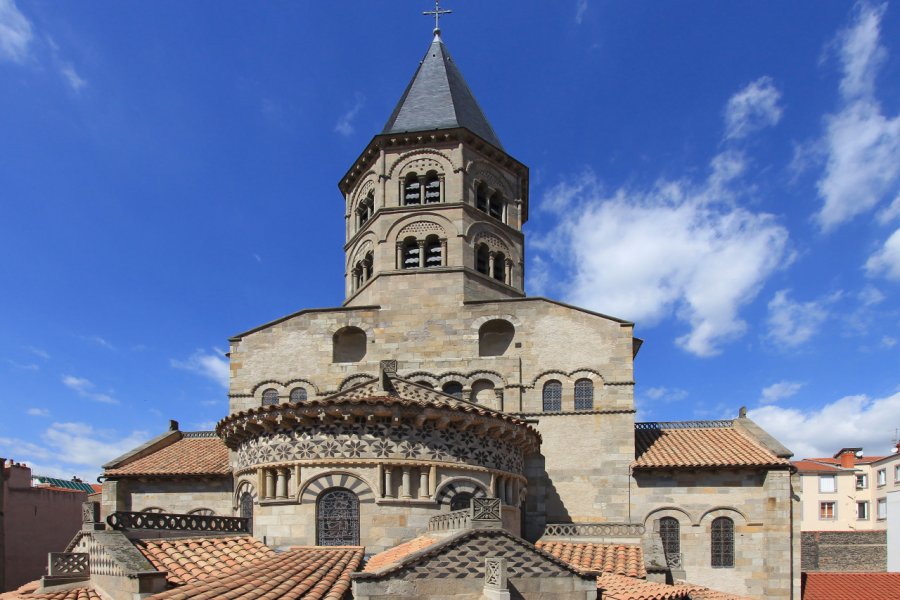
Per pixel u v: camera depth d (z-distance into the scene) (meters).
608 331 38.03
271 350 39.56
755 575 34.03
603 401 37.12
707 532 34.84
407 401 26.25
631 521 35.28
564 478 36.25
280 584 18.69
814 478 81.25
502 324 39.88
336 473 25.92
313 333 39.56
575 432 36.81
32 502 54.28
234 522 27.42
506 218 44.62
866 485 79.44
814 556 60.28
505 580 17.95
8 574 51.22
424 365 38.84
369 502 25.62
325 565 21.70
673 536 35.09
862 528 78.62
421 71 48.41
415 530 25.66
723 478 35.44
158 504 37.06
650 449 38.03
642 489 35.72
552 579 19.33
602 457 36.31
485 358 38.50
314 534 25.56
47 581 22.81
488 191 44.06
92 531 23.52
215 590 17.41
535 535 35.50
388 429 26.36
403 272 40.50
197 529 26.11
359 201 45.44
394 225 41.81
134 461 39.00
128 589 19.47
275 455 26.91
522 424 29.34
